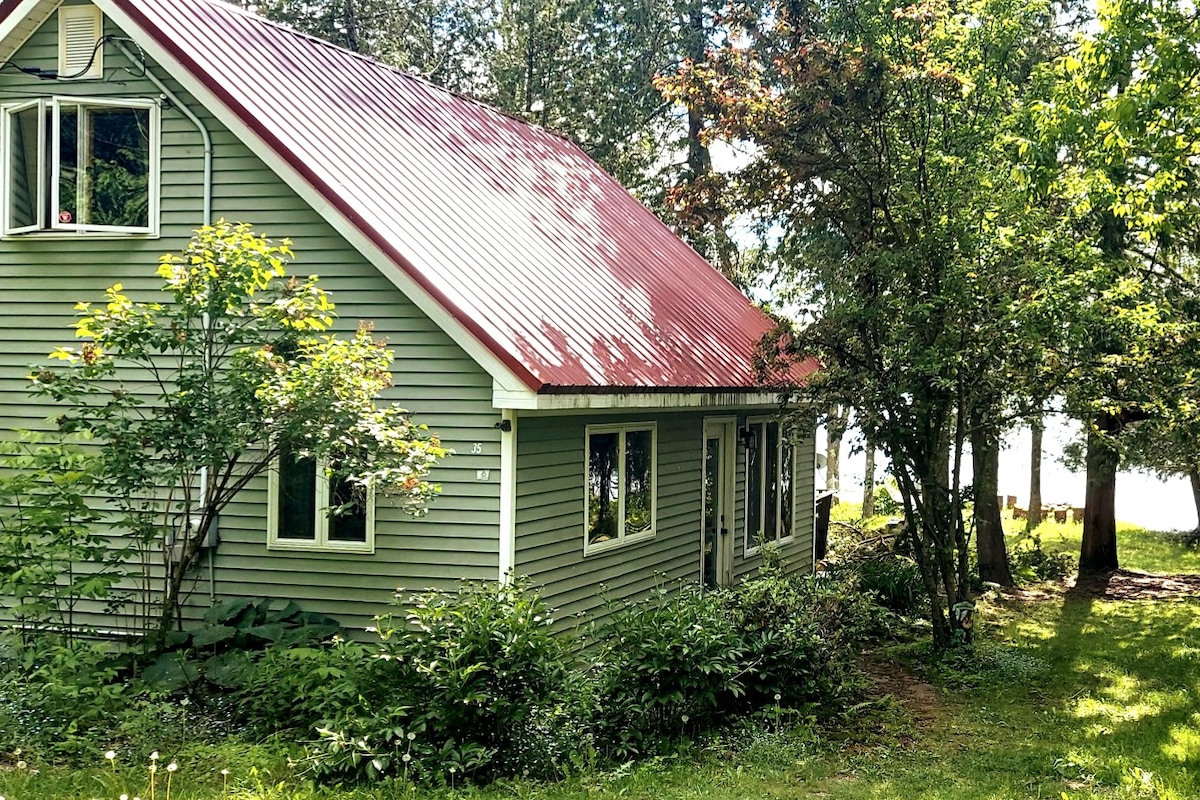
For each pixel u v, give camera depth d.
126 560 11.67
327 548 11.35
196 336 10.09
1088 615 18.17
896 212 13.52
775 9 16.47
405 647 8.81
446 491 11.03
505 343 10.53
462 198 13.41
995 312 12.48
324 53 14.59
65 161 12.07
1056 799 8.75
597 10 30.58
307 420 9.44
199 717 9.40
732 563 16.61
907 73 13.59
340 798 7.76
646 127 31.28
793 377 17.38
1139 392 14.37
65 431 9.91
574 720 9.19
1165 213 14.64
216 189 11.73
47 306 12.22
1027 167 13.57
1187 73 12.72
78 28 12.09
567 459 12.02
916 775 9.20
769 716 10.14
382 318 11.19
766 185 15.37
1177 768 9.57
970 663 13.52
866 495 29.77
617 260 15.90
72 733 8.55
